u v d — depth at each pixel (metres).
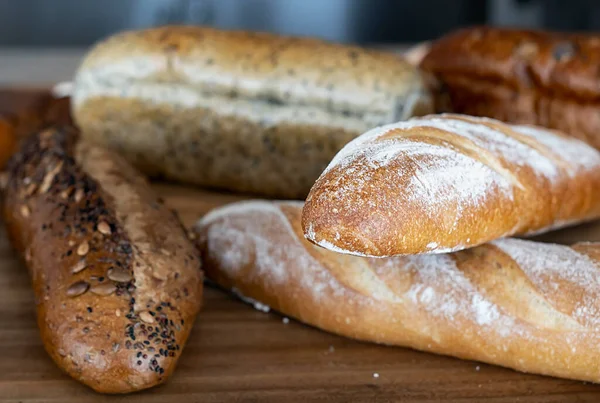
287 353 0.54
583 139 0.74
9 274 0.61
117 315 0.50
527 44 0.75
